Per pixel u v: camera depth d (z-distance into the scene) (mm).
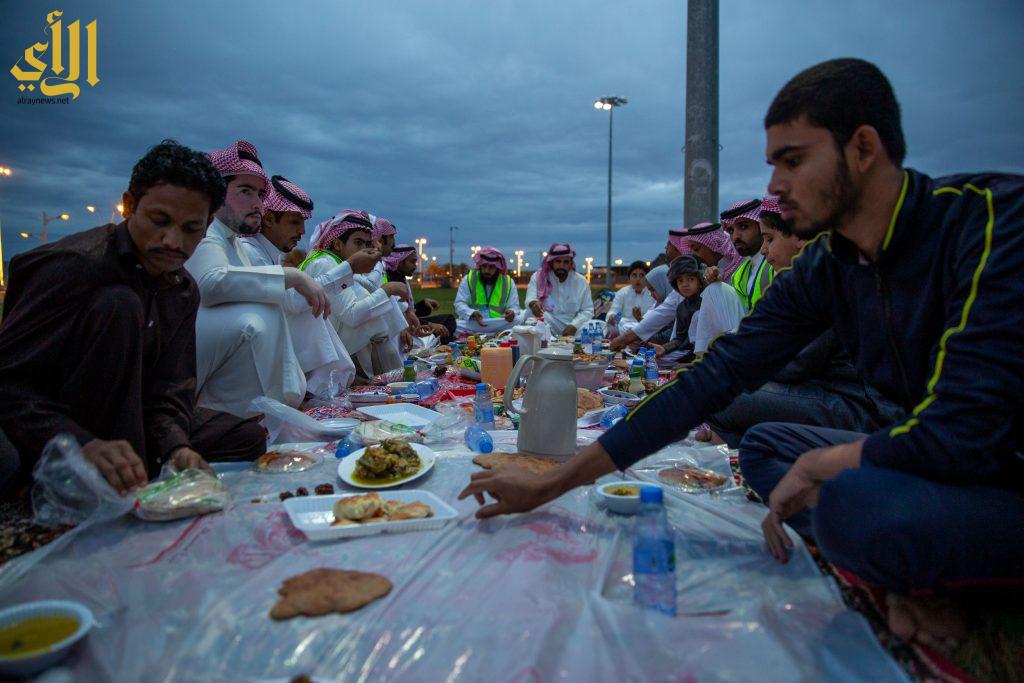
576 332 8547
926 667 1294
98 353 2201
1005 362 1309
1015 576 1382
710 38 8961
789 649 1307
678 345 5734
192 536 1838
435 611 1410
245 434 2750
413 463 2453
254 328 3396
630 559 1737
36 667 1218
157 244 2244
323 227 5891
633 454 1889
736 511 2137
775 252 3406
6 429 2154
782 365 1954
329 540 1807
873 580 1439
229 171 3809
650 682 1186
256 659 1248
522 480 1916
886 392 1753
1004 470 1463
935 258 1497
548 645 1283
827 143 1476
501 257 9188
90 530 1872
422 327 7828
